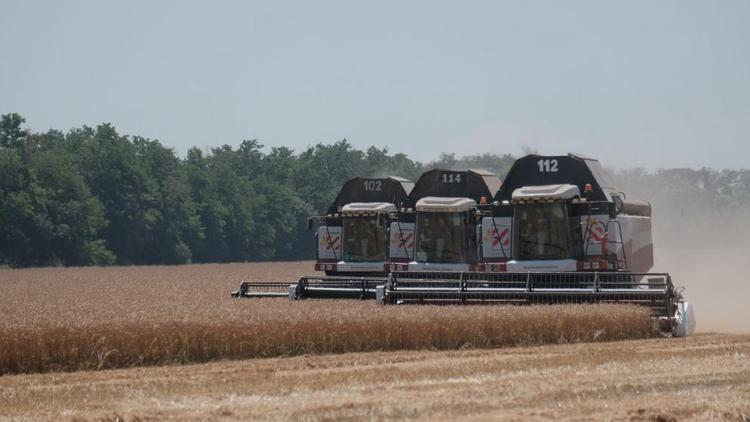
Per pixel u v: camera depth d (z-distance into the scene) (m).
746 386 45.72
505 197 92.31
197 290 145.75
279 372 54.56
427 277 94.38
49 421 39.00
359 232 109.31
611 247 87.31
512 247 90.00
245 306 79.06
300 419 38.28
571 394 43.66
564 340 71.00
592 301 81.31
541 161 91.31
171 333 63.72
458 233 97.75
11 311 80.00
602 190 88.94
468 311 71.94
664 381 47.09
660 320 75.56
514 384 46.88
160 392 46.53
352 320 68.25
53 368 60.06
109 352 61.19
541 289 83.19
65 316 69.44
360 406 40.91
